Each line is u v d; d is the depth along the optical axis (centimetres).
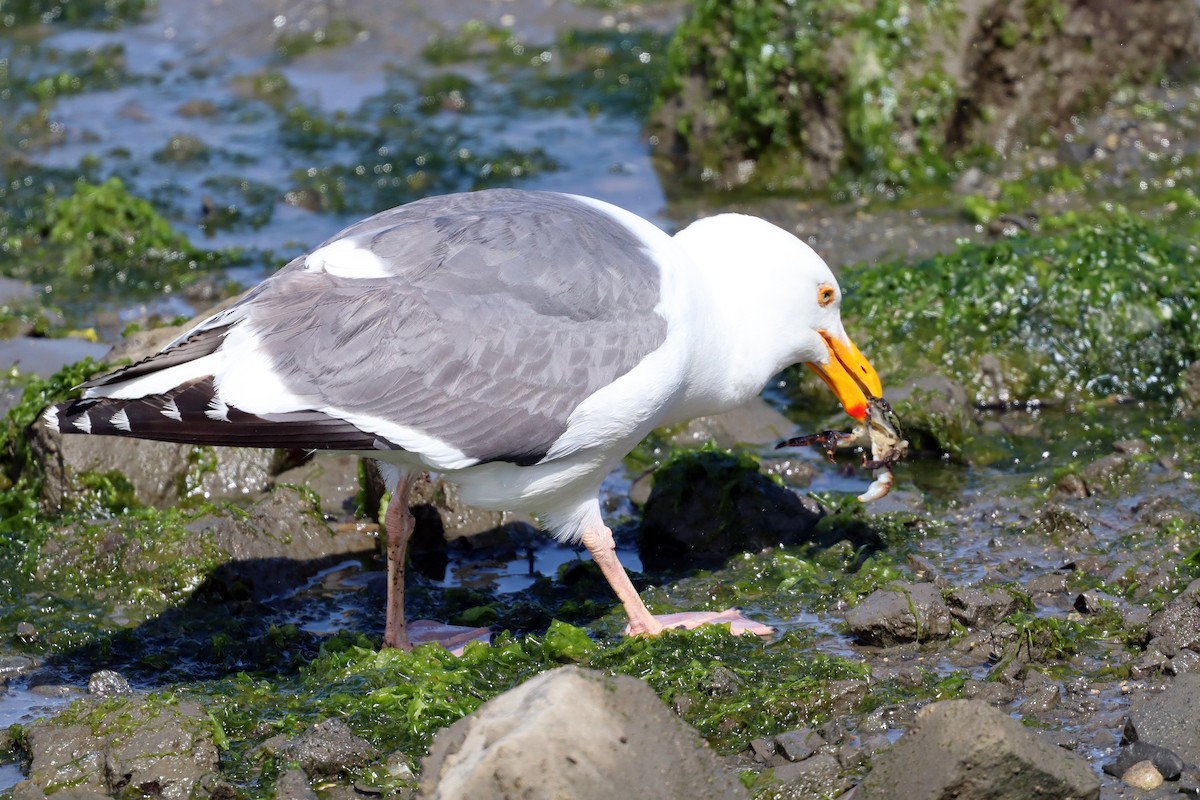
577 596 1205
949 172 2033
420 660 1048
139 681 1074
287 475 1387
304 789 890
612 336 1069
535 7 2758
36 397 1394
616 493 1383
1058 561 1181
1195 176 1981
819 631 1095
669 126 2194
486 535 1309
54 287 1806
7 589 1193
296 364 1028
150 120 2402
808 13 2042
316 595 1221
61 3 2936
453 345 1041
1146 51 2156
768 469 1396
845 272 1702
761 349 1211
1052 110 2097
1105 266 1599
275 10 2770
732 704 966
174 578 1190
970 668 1014
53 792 901
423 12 2739
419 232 1078
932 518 1281
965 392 1472
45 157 2256
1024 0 2047
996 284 1592
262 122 2380
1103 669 995
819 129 2058
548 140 2262
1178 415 1474
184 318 1577
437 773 782
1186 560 1130
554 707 769
